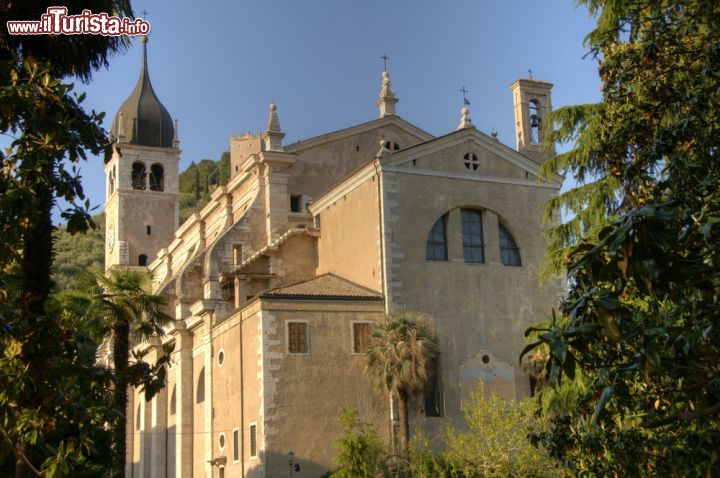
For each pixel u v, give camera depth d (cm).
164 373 1756
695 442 1359
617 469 1455
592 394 1452
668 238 940
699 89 1633
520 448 3083
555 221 4647
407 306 4216
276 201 5075
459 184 4478
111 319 3794
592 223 2994
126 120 8675
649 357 975
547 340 956
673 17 1805
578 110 3022
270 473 3853
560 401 2648
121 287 3853
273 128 5162
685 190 1482
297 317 4078
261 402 3950
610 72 1831
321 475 3909
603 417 1282
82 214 1576
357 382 4075
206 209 6238
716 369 1170
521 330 4422
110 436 3359
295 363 4016
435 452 4003
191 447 5059
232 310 4859
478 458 3134
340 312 4138
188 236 6781
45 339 1556
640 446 1422
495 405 3281
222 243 4988
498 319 4388
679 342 1062
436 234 4412
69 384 1608
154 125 8694
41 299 1681
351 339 4122
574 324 1017
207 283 4912
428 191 4406
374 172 4366
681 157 1534
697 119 1566
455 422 4131
